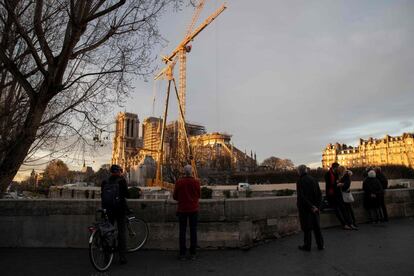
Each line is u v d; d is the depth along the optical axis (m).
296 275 6.41
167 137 124.81
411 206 15.15
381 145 159.12
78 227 8.80
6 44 8.91
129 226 8.43
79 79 9.75
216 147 141.88
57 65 8.48
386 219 13.34
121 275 6.50
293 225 10.59
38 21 8.38
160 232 8.70
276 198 10.04
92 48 9.13
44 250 8.47
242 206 8.91
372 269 6.69
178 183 7.96
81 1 8.42
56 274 6.51
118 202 7.38
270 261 7.46
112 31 9.28
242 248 8.67
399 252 8.07
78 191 40.00
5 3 7.95
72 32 8.19
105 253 6.99
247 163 148.38
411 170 74.50
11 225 8.87
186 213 7.81
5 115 9.46
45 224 8.85
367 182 13.22
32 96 8.63
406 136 151.88
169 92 87.88
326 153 185.38
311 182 8.55
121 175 7.72
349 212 12.09
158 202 8.81
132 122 127.25
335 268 6.81
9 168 8.57
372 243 9.21
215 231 8.70
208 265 7.21
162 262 7.49
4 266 7.05
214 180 99.88
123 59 9.84
